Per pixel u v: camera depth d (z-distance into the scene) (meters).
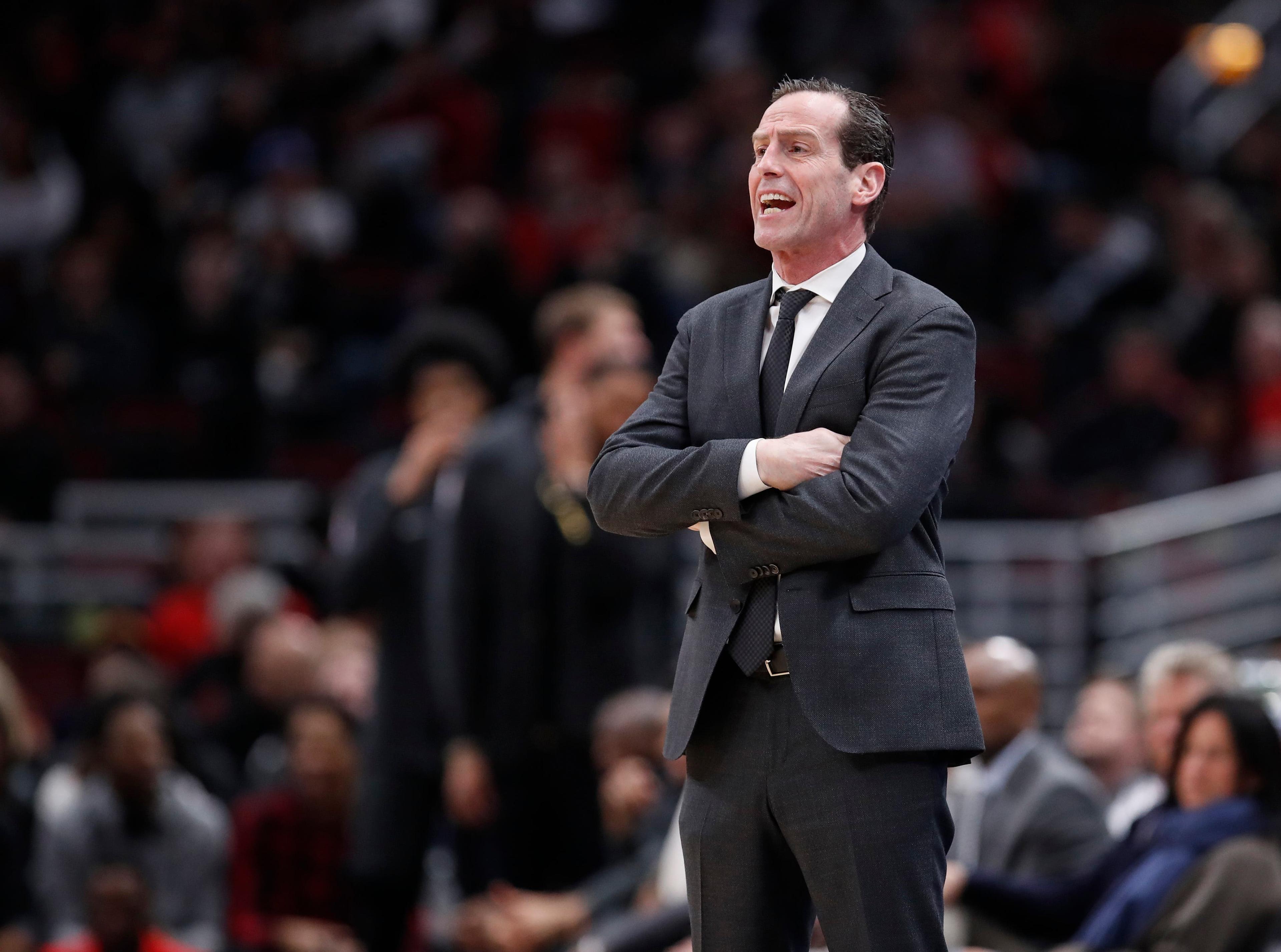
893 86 41.12
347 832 20.83
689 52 46.41
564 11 48.75
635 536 8.93
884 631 8.37
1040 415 35.78
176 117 43.47
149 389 36.03
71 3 46.88
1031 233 40.50
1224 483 30.72
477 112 43.00
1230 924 14.73
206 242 37.66
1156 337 33.38
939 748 8.26
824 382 8.59
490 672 17.84
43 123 43.97
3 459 31.56
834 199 8.70
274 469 32.97
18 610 30.36
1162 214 40.66
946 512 29.25
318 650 24.52
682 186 40.59
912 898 8.27
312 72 45.50
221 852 21.61
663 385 9.20
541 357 22.19
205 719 25.53
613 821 18.28
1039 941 16.05
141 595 30.58
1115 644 27.64
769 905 8.67
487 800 17.78
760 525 8.40
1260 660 26.66
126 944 19.19
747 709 8.62
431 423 18.89
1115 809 19.72
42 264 39.84
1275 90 46.78
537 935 17.50
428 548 18.38
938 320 8.56
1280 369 32.22
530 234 38.41
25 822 21.44
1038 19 46.97
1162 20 49.38
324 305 36.34
